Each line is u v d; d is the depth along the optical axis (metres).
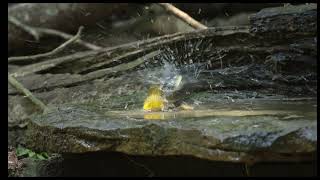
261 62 5.57
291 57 5.22
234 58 5.92
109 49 7.00
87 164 4.99
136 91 6.00
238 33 5.96
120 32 9.51
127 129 4.17
